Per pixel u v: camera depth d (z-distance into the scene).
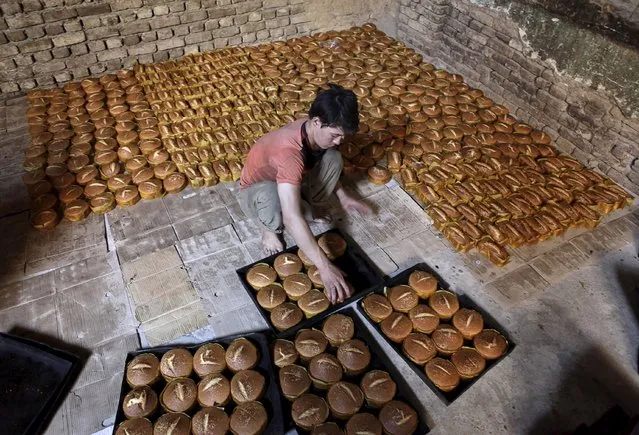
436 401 1.80
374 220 2.62
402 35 4.48
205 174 2.79
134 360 1.84
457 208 2.58
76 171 2.76
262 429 1.62
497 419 1.75
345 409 1.67
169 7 3.71
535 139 3.20
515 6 3.22
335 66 3.85
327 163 2.17
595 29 2.74
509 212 2.54
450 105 3.40
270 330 2.04
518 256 2.41
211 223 2.57
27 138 3.14
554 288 2.25
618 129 2.80
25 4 3.21
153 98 3.41
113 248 2.42
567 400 1.82
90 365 1.92
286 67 3.80
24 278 2.26
